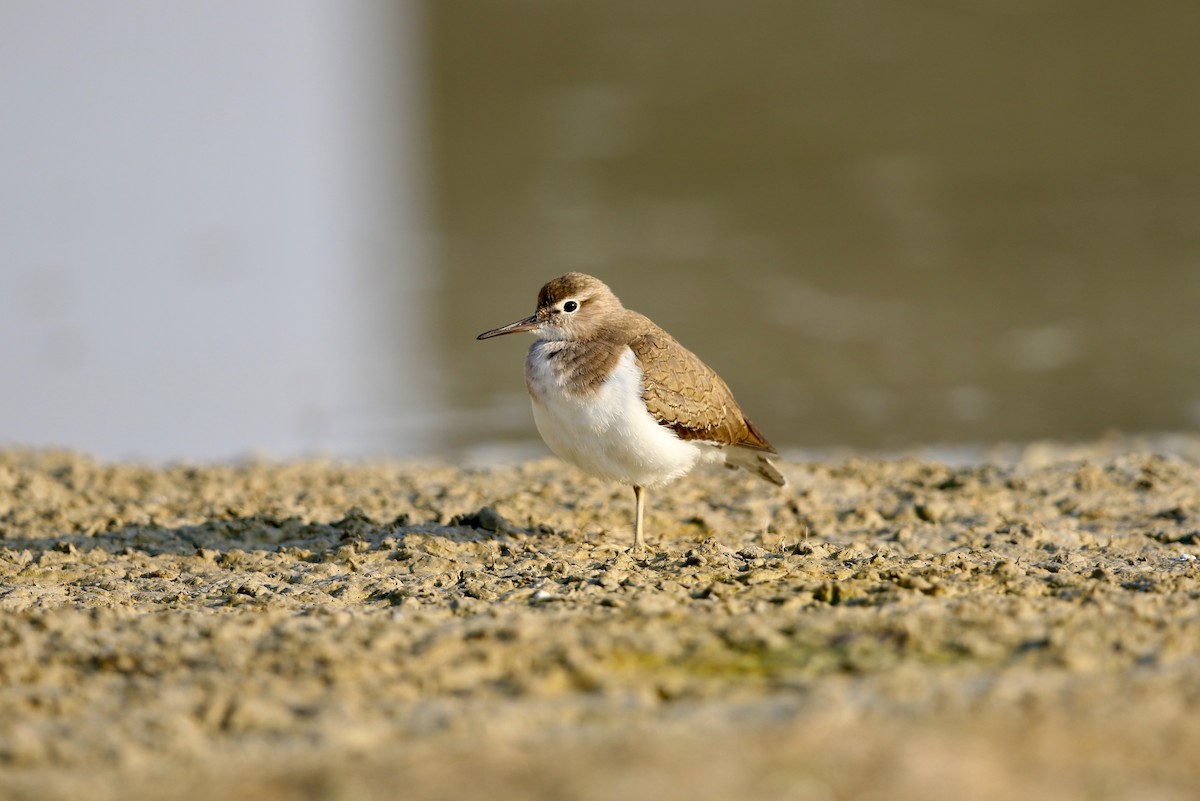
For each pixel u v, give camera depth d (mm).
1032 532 10266
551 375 9953
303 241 23609
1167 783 5613
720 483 12352
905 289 20391
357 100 29875
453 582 8961
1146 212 22750
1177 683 6625
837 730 6129
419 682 6902
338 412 17172
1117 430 15734
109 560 9883
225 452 16062
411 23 33562
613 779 5680
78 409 17484
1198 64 28375
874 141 26172
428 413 17156
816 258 21609
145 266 22750
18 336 20109
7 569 9633
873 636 7332
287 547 10148
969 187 24141
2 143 28344
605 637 7324
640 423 9773
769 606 7883
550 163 25891
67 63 32375
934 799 5484
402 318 20375
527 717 6480
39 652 7363
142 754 6223
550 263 21812
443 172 25953
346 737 6309
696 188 24531
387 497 11852
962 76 28453
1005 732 6090
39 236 24047
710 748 5988
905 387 17281
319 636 7508
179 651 7352
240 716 6531
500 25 32719
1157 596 7930
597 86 29203
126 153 27984
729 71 29266
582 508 11438
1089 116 26594
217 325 20484
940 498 11516
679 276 21000
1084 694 6512
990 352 18219
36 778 6031
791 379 17594
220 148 28109
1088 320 19188
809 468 12922
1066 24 30734
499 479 12664
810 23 31719
